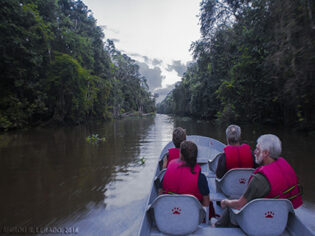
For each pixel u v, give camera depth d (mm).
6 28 15398
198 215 1985
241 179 2658
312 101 9539
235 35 19281
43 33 19547
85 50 29281
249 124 18172
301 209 3383
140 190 4441
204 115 34781
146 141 10977
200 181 2158
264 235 1897
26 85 18781
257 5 12969
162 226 2031
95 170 5938
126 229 3014
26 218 3410
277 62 9961
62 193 4395
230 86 17312
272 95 15688
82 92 24812
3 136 13766
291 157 6621
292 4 8367
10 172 5918
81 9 35188
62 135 14188
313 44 7730
